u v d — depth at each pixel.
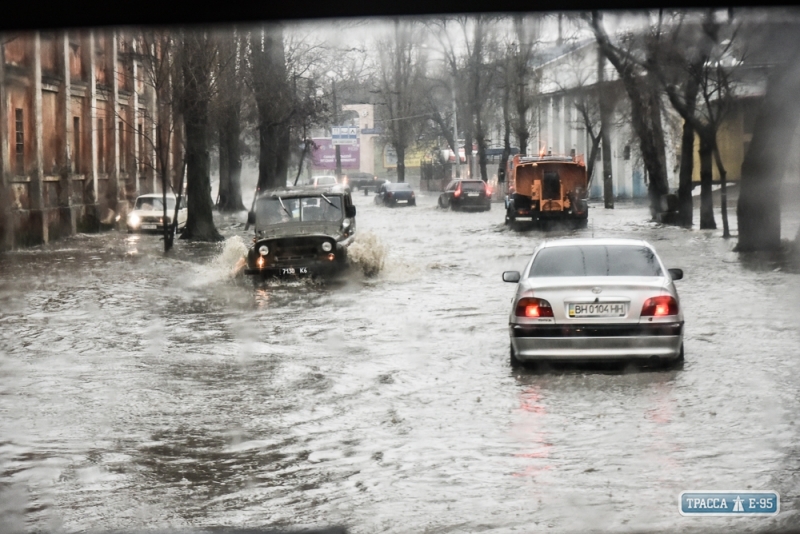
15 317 30.88
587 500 12.14
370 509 11.98
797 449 14.28
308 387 19.64
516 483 12.91
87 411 17.81
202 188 66.88
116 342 25.92
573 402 17.64
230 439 15.65
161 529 11.44
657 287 19.58
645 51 60.88
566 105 123.75
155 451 15.00
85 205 74.38
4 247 57.41
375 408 17.62
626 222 79.75
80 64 73.94
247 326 28.45
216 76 65.81
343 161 196.75
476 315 29.80
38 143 62.91
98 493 12.94
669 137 106.25
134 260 51.12
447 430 15.86
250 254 38.97
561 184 75.94
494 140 169.62
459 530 11.15
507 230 76.31
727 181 96.62
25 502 12.56
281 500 12.46
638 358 19.59
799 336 24.62
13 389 19.88
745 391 18.20
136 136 89.62
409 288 37.34
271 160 90.25
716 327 26.23
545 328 19.55
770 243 47.25
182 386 19.98
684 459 13.84
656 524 11.24
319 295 35.56
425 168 184.00
